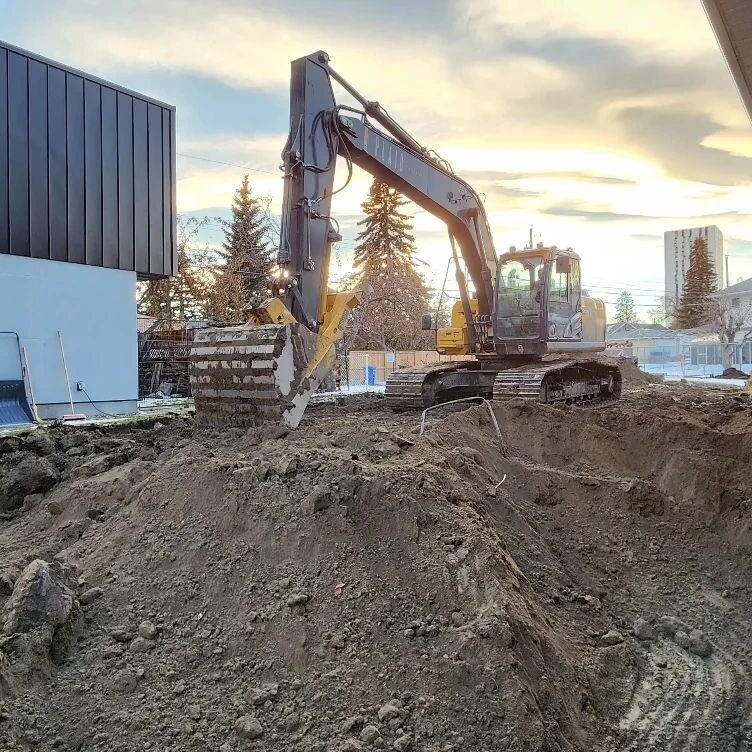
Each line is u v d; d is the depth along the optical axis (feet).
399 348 126.82
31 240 36.76
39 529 18.17
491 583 13.26
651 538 20.63
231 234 124.26
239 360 21.43
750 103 32.55
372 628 12.42
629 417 26.35
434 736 10.64
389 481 15.48
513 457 23.62
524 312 34.37
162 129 44.32
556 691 12.29
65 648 12.20
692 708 13.52
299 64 24.45
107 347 40.70
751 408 34.50
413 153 30.01
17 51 35.78
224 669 11.78
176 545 14.78
